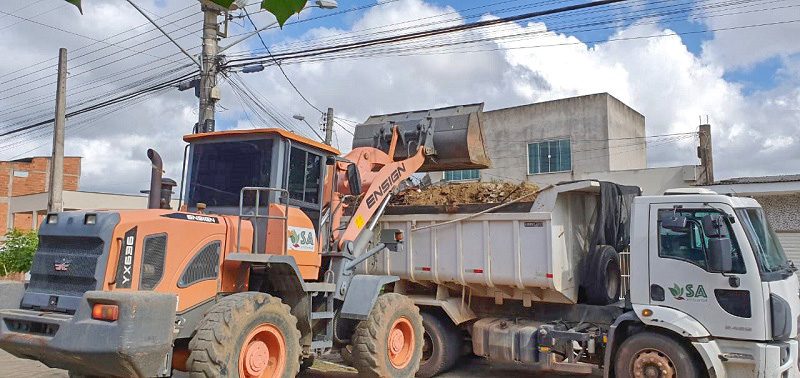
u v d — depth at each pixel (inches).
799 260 642.2
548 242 333.7
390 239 358.6
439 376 372.2
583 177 914.7
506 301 372.2
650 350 287.1
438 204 378.0
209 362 225.3
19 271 663.8
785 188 635.5
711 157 830.5
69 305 226.5
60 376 346.6
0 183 1632.6
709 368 273.0
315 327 302.0
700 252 283.7
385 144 398.6
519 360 342.3
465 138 383.2
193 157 308.5
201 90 570.3
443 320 376.2
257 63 569.6
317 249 303.1
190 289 245.4
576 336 322.7
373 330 308.3
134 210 244.1
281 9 64.8
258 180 287.4
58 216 244.7
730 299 274.1
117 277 224.1
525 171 1112.8
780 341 274.5
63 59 666.8
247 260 255.1
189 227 247.9
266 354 249.8
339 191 331.3
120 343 199.9
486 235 354.3
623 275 360.5
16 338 222.4
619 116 1094.4
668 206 294.8
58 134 659.4
